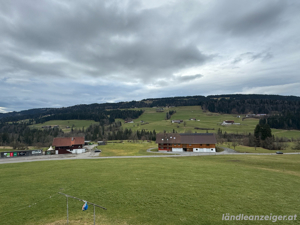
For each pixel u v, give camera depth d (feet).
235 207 77.05
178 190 95.61
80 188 98.22
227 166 160.66
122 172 134.10
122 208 75.41
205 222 65.16
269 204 80.38
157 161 190.29
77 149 304.91
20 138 521.24
